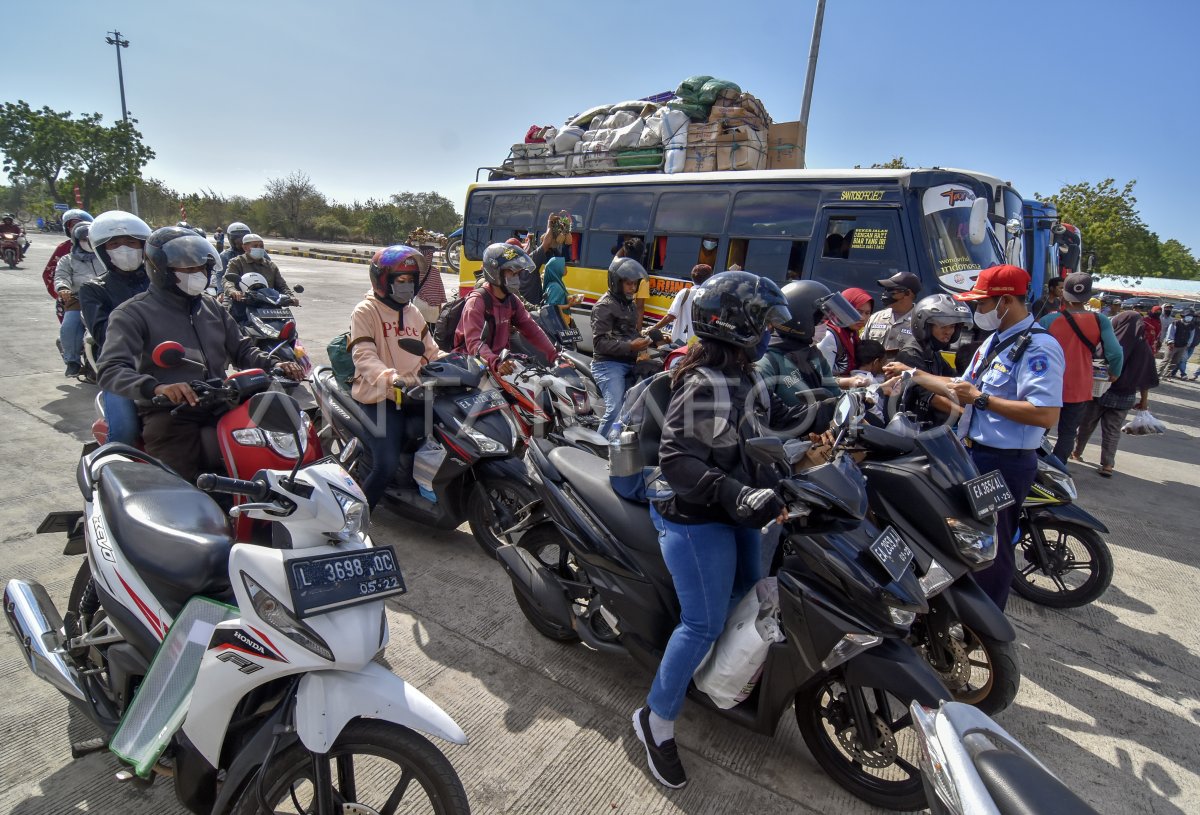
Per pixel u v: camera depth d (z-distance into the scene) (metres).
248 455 2.83
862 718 2.54
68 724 2.72
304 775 1.93
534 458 3.39
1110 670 3.72
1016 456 3.58
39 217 45.25
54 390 7.16
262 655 1.84
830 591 2.43
